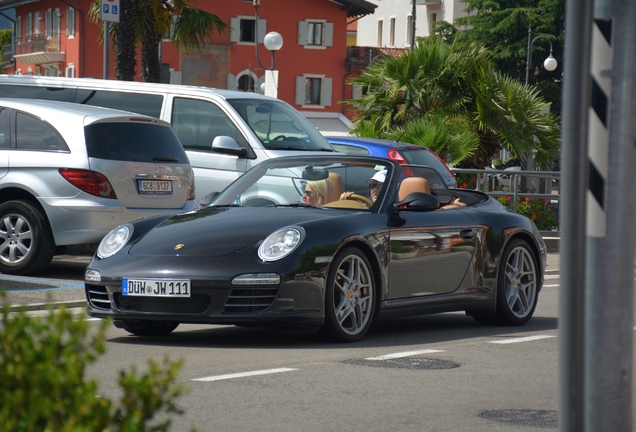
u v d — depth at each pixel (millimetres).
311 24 70875
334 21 71188
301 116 17219
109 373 7617
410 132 25297
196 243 9109
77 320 3305
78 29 67250
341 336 9242
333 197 10047
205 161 16219
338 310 9242
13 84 17266
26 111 13820
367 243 9406
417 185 10336
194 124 16422
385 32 84000
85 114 13703
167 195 14055
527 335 10328
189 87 16688
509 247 11023
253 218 9453
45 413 2957
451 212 10531
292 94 70688
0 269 13734
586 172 3881
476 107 27125
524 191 24234
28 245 13711
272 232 9102
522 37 67688
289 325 8922
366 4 71000
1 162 13703
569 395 3879
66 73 69188
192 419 6227
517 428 6258
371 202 9922
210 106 16391
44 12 72500
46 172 13500
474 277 10617
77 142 13492
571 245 3873
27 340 3184
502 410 6750
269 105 16891
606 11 3951
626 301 4027
